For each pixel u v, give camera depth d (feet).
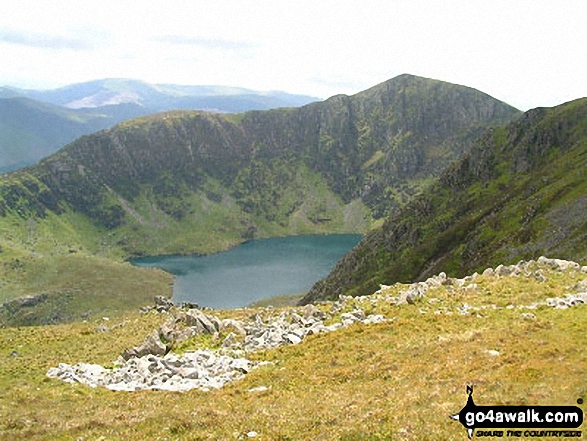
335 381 105.50
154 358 139.95
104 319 321.11
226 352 143.33
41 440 84.43
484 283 183.93
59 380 135.33
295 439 72.18
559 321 123.13
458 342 115.65
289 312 198.49
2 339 234.58
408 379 96.48
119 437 81.76
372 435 68.33
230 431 78.13
